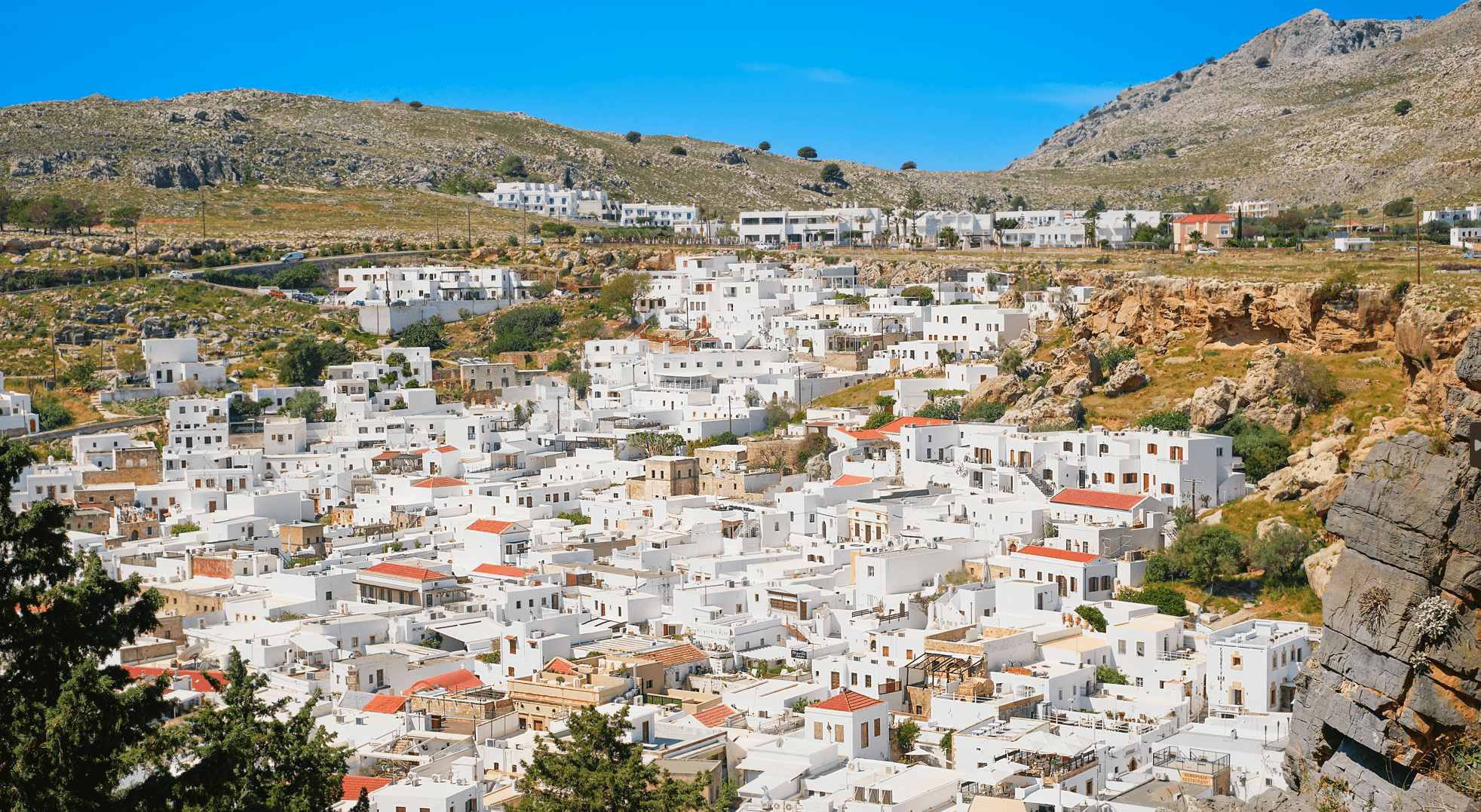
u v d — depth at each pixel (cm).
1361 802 6328
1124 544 18875
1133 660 15612
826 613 18162
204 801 7200
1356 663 6412
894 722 14338
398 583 19700
